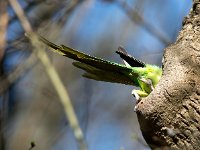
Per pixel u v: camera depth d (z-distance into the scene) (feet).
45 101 56.75
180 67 32.32
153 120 31.53
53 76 35.96
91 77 35.06
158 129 31.60
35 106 56.59
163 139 31.60
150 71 34.73
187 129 31.27
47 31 47.67
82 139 33.94
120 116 60.18
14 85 50.49
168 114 31.42
